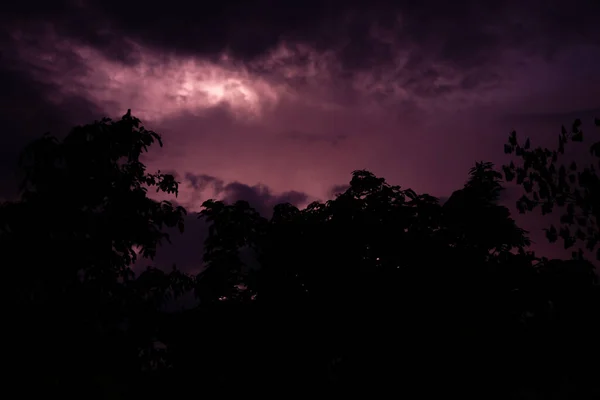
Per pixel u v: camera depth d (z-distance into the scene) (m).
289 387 7.90
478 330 7.55
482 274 7.95
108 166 6.87
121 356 6.48
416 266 8.22
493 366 7.30
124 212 6.85
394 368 7.79
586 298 6.79
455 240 8.51
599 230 5.64
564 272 7.05
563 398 6.87
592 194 5.61
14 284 5.91
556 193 5.89
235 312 8.06
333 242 8.55
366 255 8.73
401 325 7.88
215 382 7.65
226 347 7.82
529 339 7.13
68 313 6.19
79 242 6.40
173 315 7.83
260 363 7.89
